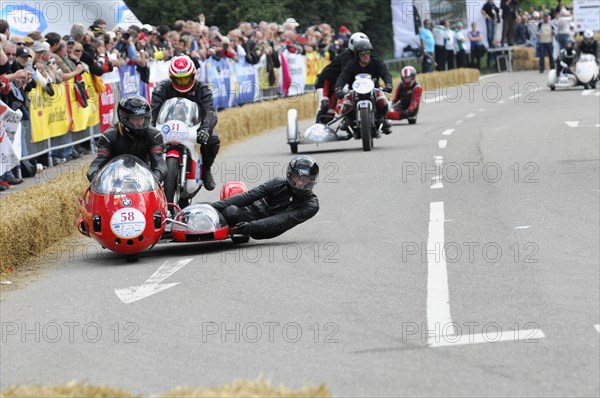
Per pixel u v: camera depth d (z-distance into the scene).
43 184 37.38
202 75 70.38
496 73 142.25
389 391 17.23
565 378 17.39
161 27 66.31
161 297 25.00
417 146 58.59
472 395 16.83
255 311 23.20
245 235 31.56
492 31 141.75
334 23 116.12
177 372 18.84
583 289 23.78
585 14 136.38
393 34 124.62
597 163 46.88
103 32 59.16
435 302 23.23
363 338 20.56
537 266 26.55
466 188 41.59
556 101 89.25
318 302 23.81
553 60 137.00
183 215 30.84
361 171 48.50
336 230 33.81
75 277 28.09
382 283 25.50
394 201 39.28
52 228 33.69
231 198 31.50
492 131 64.88
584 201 36.88
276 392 15.50
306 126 77.50
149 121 31.20
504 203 37.41
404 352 19.44
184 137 33.69
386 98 57.66
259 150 61.28
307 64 93.19
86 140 55.16
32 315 23.92
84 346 20.95
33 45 49.38
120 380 18.50
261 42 82.25
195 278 27.03
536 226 32.50
